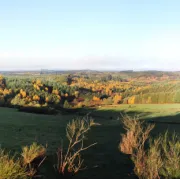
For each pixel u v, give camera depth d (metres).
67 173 21.84
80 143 33.41
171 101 128.75
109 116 100.56
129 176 21.64
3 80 155.88
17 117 62.97
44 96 140.00
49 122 56.59
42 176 20.39
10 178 17.89
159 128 51.47
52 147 30.02
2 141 31.14
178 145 21.77
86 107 128.62
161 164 20.20
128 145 28.41
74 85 171.38
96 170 22.97
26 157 21.20
